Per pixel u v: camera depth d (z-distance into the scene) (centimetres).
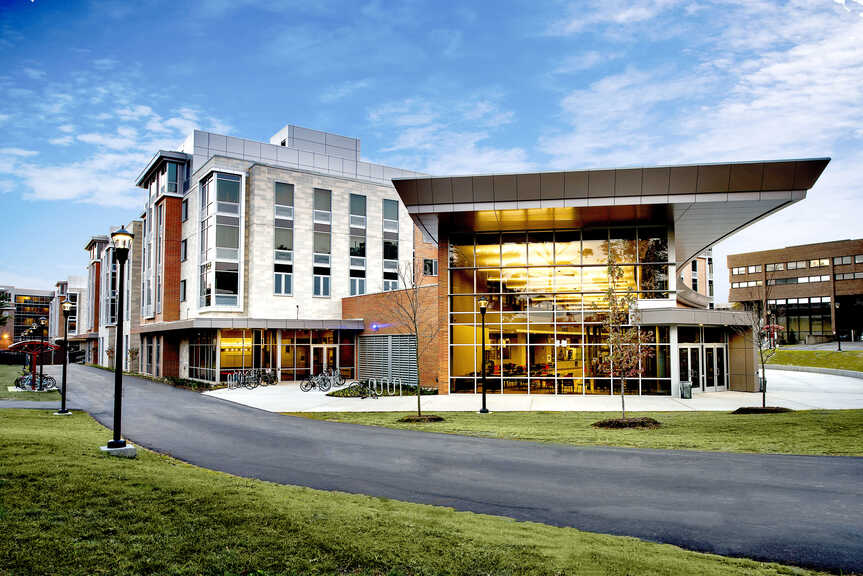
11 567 553
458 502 906
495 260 2819
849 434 1424
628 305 1844
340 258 4119
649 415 1938
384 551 632
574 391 2677
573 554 643
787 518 808
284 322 3500
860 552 684
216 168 3678
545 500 917
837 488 954
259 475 1094
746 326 2858
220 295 3631
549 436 1531
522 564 609
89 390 3234
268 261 3806
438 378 2905
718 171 2328
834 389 3002
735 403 2312
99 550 603
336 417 2020
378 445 1430
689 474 1073
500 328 2777
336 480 1053
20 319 13538
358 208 4247
